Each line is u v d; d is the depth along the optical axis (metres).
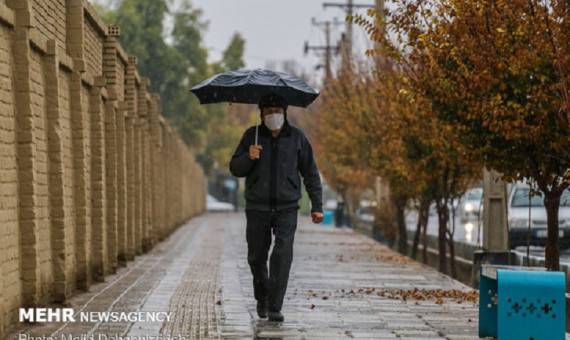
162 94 109.81
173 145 69.94
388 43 25.50
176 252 44.19
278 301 17.77
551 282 14.85
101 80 27.72
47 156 20.36
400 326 17.97
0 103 16.39
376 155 44.50
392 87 37.12
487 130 22.95
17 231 17.36
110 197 30.45
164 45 108.19
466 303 22.33
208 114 117.12
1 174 16.27
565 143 21.38
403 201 49.78
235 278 28.44
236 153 17.59
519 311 14.84
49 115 20.48
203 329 17.08
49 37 22.00
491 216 30.45
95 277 27.03
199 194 137.62
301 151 17.67
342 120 57.50
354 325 17.98
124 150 33.59
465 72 22.16
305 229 80.00
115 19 104.06
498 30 20.33
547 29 20.33
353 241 56.88
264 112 17.25
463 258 38.94
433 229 70.19
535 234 41.09
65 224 22.66
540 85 20.91
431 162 35.12
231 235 65.69
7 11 16.81
